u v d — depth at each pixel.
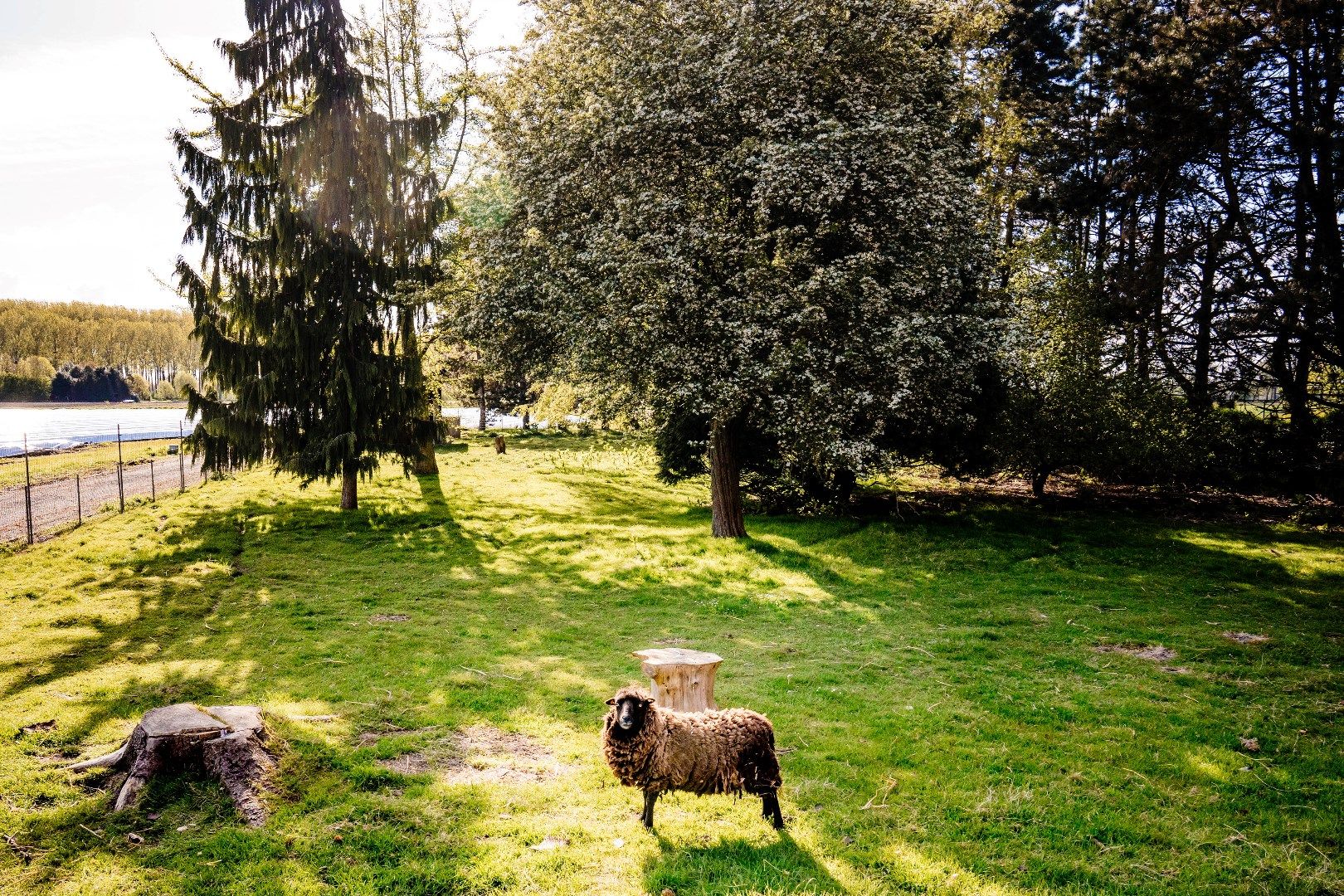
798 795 6.87
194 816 6.05
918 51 17.77
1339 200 21.23
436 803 6.43
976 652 11.13
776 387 15.95
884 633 12.09
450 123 22.84
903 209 15.91
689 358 15.49
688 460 24.12
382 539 18.86
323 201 20.50
